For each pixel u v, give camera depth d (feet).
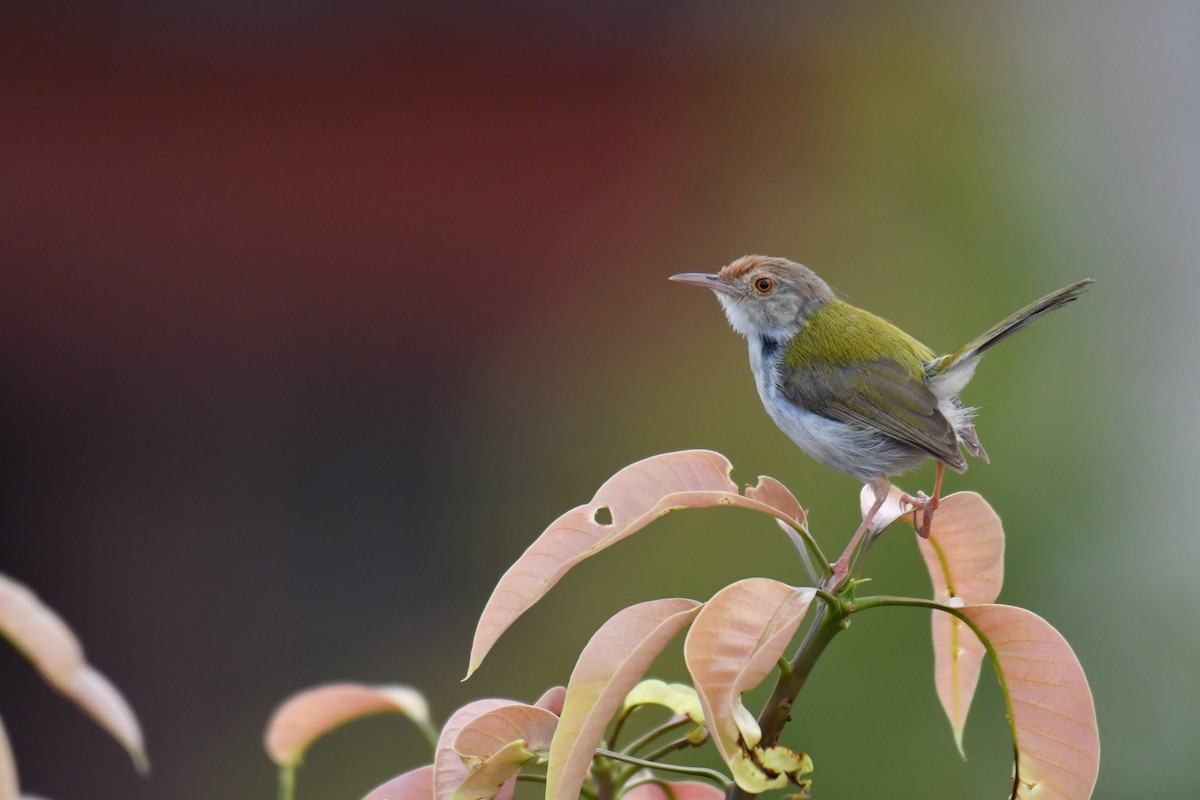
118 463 54.75
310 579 52.49
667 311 51.90
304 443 55.83
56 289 55.01
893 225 45.42
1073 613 33.60
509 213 56.70
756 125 53.67
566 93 56.39
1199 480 36.32
